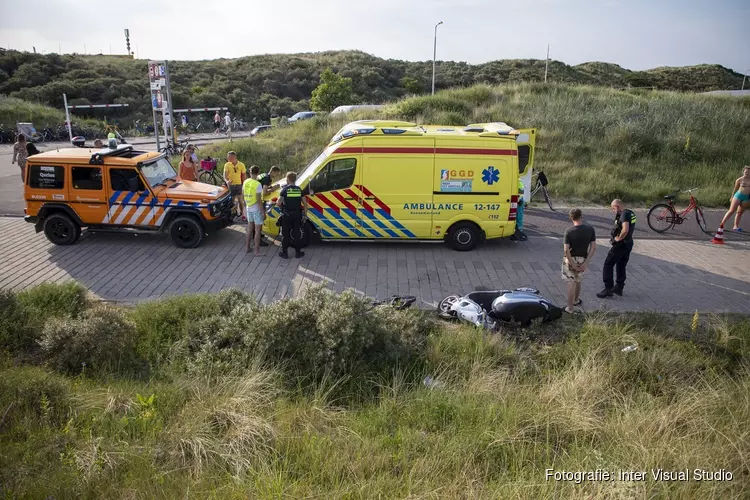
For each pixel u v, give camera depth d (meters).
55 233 11.04
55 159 10.73
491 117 21.28
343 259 10.59
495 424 5.23
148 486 4.27
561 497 4.17
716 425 5.21
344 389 6.07
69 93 40.84
